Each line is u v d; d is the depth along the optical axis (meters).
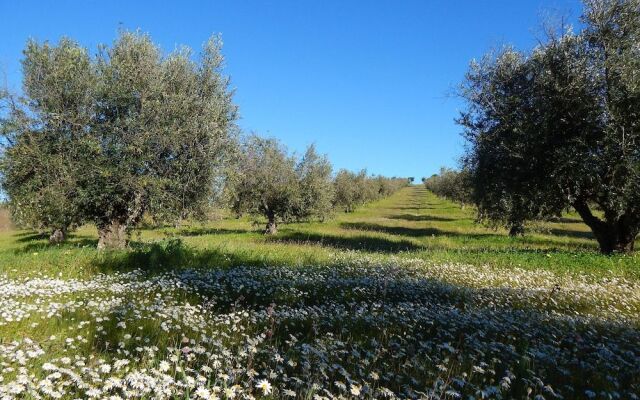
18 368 4.61
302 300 9.83
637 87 16.45
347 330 7.38
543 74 18.06
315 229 38.50
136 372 4.43
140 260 14.30
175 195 17.62
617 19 17.59
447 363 5.84
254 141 31.72
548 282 13.88
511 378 5.59
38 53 16.53
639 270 15.93
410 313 8.74
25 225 17.14
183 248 15.89
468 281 13.65
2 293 8.63
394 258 18.06
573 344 7.54
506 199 20.23
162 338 6.32
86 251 15.02
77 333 6.48
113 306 7.79
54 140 16.55
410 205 89.75
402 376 5.28
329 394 4.38
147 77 17.11
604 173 17.84
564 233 39.31
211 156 18.33
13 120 16.05
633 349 7.48
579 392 5.58
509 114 19.53
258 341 5.86
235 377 4.70
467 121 21.45
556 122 18.08
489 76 20.83
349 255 18.73
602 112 17.44
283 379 4.82
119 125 16.61
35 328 6.57
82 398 4.24
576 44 18.20
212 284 11.26
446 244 28.88
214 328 7.13
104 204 17.19
